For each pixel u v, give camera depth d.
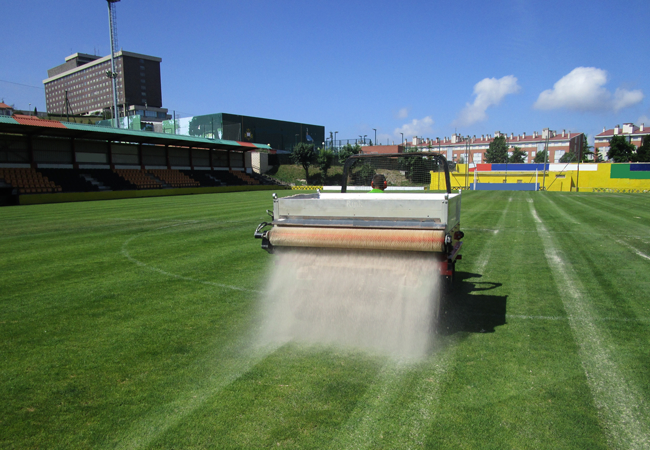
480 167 43.62
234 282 6.12
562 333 4.13
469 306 5.02
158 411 2.78
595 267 7.11
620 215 15.70
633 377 3.22
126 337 4.07
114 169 35.75
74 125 29.73
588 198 26.62
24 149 29.98
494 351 3.70
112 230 11.74
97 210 19.11
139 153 38.22
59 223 13.59
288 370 3.35
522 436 2.48
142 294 5.52
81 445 2.44
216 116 64.00
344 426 2.59
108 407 2.83
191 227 12.33
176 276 6.49
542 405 2.82
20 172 28.52
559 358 3.55
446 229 3.85
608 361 3.50
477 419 2.66
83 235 10.80
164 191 34.88
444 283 4.05
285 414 2.72
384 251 3.87
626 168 39.94
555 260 7.70
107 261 7.59
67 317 4.65
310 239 4.02
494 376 3.23
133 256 8.04
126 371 3.35
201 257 7.92
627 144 67.06
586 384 3.11
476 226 12.57
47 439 2.50
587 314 4.71
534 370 3.33
